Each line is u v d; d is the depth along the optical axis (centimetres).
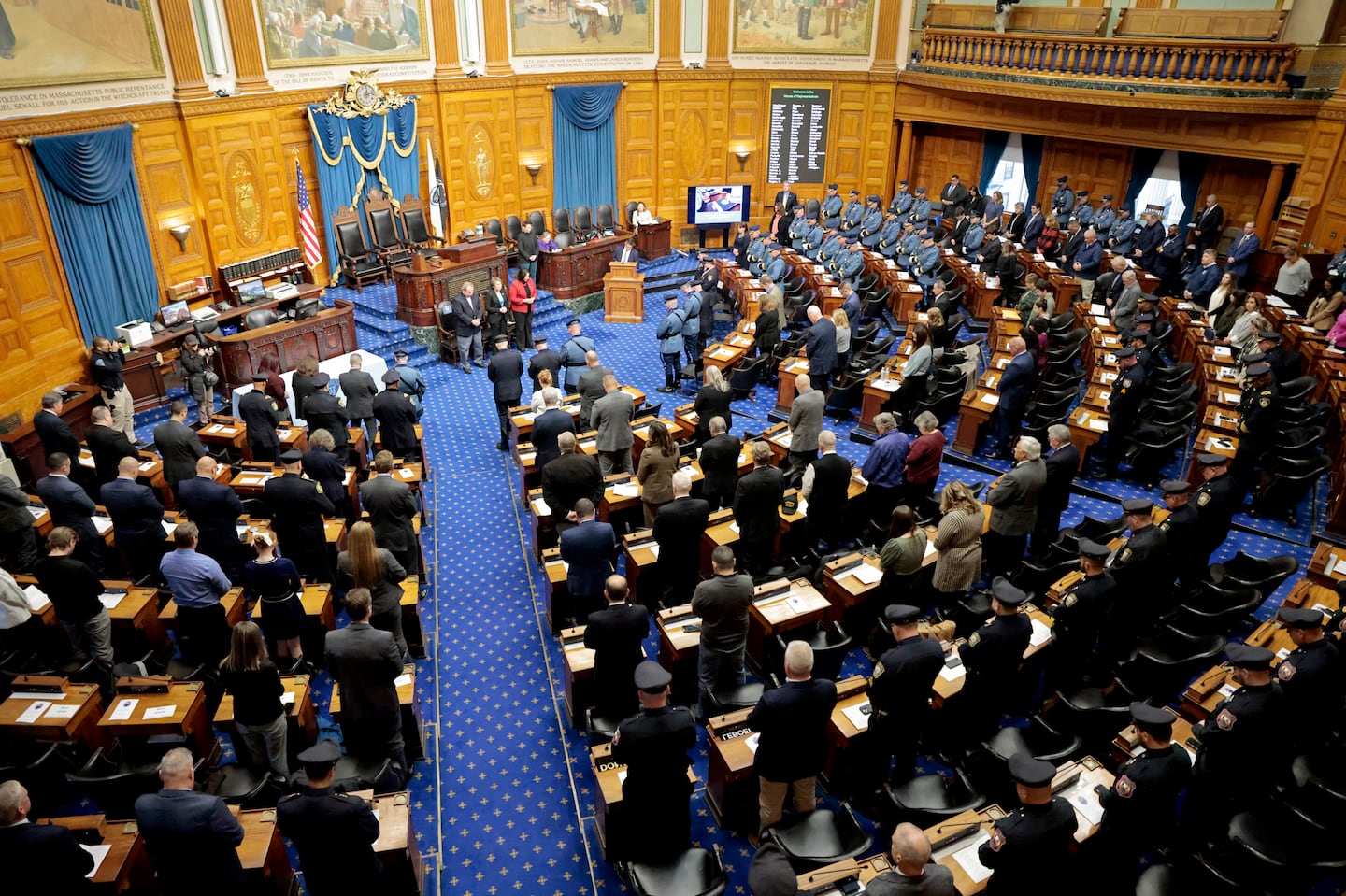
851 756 600
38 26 1179
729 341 1399
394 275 1560
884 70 2155
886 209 2283
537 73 1950
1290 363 1055
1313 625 529
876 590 730
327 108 1652
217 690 701
